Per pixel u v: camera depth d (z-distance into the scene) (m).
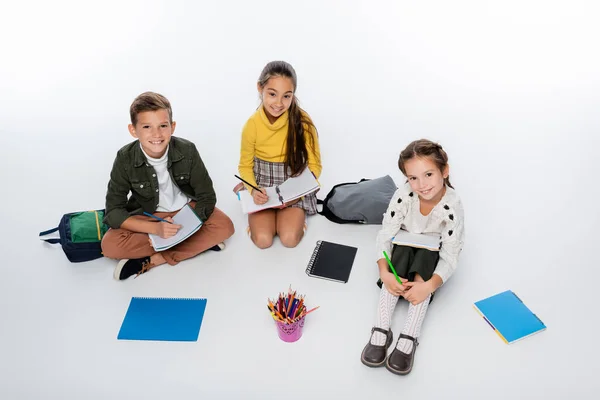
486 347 1.91
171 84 3.45
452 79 3.39
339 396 1.77
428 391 1.78
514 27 3.88
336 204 2.43
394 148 2.86
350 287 2.15
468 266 2.21
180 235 2.11
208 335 1.98
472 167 2.71
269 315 2.05
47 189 2.65
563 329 1.96
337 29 3.93
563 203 2.48
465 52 3.64
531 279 2.15
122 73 3.57
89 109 3.23
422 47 3.71
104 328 2.01
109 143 2.96
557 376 1.81
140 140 2.01
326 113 3.14
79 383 1.82
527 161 2.72
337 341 1.95
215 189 2.66
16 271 2.24
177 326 2.01
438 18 4.01
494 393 1.76
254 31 3.94
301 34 3.88
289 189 2.29
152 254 2.24
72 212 2.51
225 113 3.18
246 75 3.50
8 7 4.31
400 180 2.66
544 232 2.34
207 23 4.06
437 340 1.94
